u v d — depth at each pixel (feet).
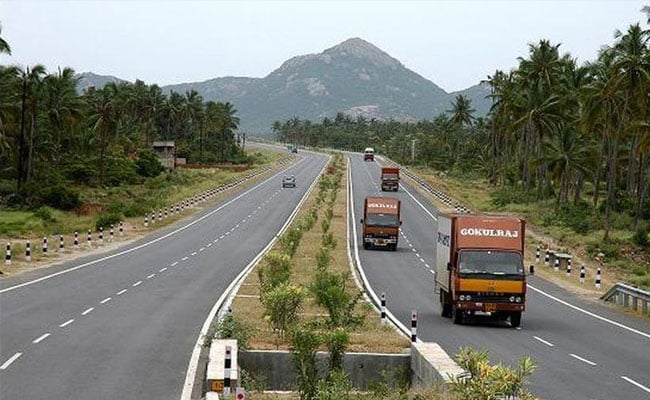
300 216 255.50
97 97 438.40
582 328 93.91
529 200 311.47
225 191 337.52
